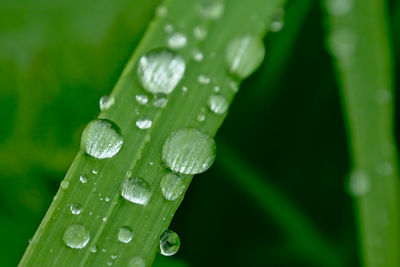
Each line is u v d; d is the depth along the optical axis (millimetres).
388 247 144
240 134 168
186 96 132
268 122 168
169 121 131
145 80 131
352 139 145
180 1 135
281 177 167
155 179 129
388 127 145
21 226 152
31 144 156
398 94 161
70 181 127
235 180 163
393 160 145
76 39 157
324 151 167
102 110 130
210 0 135
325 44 165
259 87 167
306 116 168
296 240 162
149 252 127
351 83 145
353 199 164
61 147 156
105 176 128
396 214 144
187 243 162
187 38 134
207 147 131
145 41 133
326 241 162
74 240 126
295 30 164
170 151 130
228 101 133
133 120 130
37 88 156
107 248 127
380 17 144
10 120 156
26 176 155
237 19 136
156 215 128
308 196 166
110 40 157
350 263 161
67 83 157
